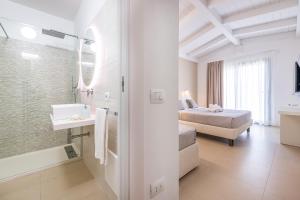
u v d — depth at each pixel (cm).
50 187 171
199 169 210
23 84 233
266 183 177
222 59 570
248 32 427
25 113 236
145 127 114
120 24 117
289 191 162
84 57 234
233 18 367
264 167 214
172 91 135
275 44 457
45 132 254
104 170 163
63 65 270
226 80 565
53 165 216
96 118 158
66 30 278
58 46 264
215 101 584
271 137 353
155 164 122
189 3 318
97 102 189
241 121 325
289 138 301
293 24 374
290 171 202
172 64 134
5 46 217
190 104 479
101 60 176
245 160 236
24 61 232
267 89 475
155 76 121
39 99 247
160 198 127
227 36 444
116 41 139
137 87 114
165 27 128
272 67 469
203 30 428
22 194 159
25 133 237
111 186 148
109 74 155
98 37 184
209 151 272
